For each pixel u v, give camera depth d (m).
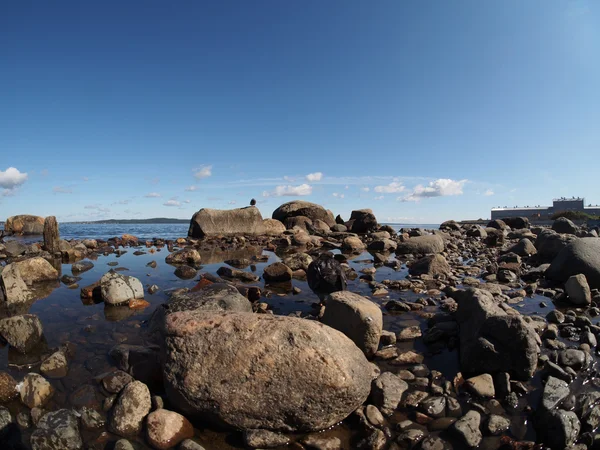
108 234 16.94
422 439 2.24
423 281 5.80
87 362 3.06
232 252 9.28
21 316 3.33
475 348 2.92
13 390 2.59
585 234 11.90
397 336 3.60
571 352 3.08
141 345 3.33
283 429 2.30
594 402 2.52
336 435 2.31
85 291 4.82
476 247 10.41
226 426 2.33
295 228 14.56
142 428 2.32
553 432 2.23
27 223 17.61
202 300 3.68
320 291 4.61
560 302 4.68
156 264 7.24
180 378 2.40
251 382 2.31
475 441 2.21
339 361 2.39
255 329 2.46
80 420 2.37
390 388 2.66
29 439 2.22
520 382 2.78
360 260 7.97
